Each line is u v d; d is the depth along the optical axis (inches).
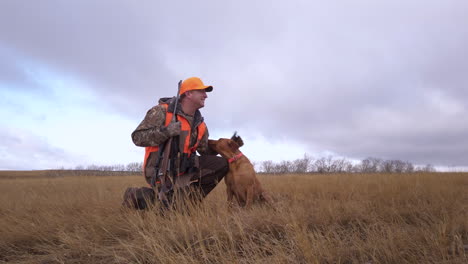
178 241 113.6
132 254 99.8
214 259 98.9
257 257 94.9
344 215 144.8
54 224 143.6
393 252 91.7
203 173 177.8
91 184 374.6
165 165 153.3
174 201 149.0
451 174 402.0
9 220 152.5
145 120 158.7
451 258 90.1
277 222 128.1
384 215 146.2
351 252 98.0
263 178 424.2
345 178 367.9
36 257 112.3
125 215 147.3
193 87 165.3
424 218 134.0
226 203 173.5
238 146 198.7
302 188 266.5
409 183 260.5
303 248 93.6
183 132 159.9
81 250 114.5
